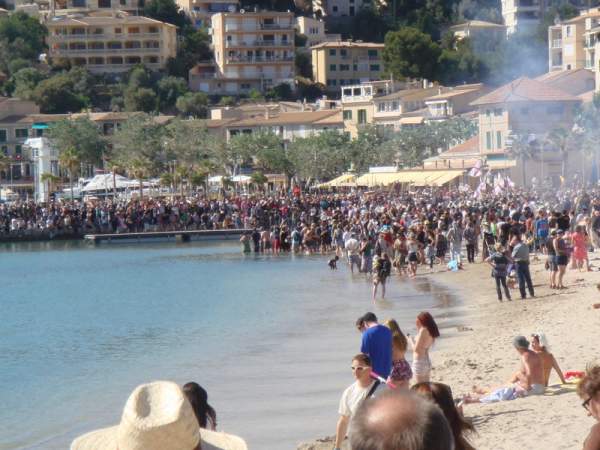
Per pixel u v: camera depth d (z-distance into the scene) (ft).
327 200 452.35
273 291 243.19
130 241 444.96
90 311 225.76
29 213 462.19
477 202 364.99
